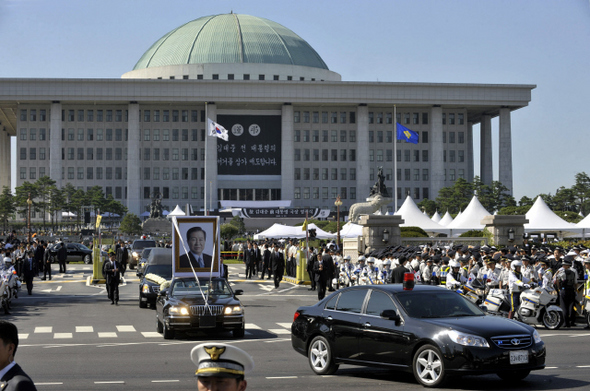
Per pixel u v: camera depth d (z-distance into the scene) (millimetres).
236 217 107938
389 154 137750
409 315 11969
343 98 132750
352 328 12453
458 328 11312
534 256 25312
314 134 137500
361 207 61031
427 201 124875
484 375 12828
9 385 4953
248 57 144625
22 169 132375
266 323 21469
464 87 134375
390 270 26562
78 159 133125
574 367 13414
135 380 12070
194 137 135375
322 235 55938
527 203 124875
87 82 128750
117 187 133500
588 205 117562
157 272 27203
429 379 11453
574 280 20031
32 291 34688
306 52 152250
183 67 141875
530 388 11414
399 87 133250
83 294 33094
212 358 3859
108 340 17641
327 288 34688
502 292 19938
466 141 139500
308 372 13086
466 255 23188
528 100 135250
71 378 12266
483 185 122750
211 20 155625
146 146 134625
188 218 21922
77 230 114562
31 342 17234
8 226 122375
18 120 132500
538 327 20141
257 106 135125
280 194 135375
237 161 134500
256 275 47031
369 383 11953
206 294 18578
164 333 17828
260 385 11727
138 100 130000
